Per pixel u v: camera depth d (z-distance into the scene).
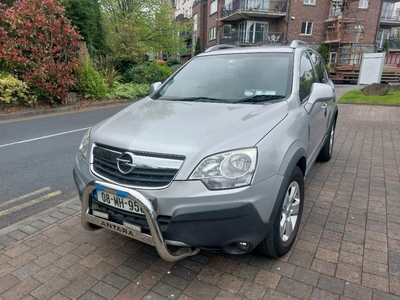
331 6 27.22
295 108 2.97
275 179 2.28
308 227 3.20
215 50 4.21
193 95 3.35
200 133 2.31
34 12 10.97
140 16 22.81
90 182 2.37
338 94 16.72
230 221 2.12
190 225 2.13
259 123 2.48
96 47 17.16
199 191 2.11
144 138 2.33
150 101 3.36
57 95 11.95
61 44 11.83
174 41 24.55
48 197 4.08
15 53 10.70
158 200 2.16
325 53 26.36
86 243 3.01
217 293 2.33
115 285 2.44
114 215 2.40
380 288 2.34
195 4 38.25
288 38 27.20
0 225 3.38
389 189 4.12
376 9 27.58
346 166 5.05
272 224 2.38
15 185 4.46
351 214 3.46
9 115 10.24
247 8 26.27
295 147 2.60
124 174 2.29
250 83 3.29
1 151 6.20
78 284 2.46
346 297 2.26
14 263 2.71
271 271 2.55
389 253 2.75
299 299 2.25
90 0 16.03
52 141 7.03
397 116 9.65
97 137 2.58
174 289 2.39
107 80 15.43
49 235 3.14
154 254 2.83
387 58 29.97
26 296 2.34
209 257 2.76
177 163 2.15
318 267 2.59
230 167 2.13
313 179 4.50
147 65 18.61
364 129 7.89
